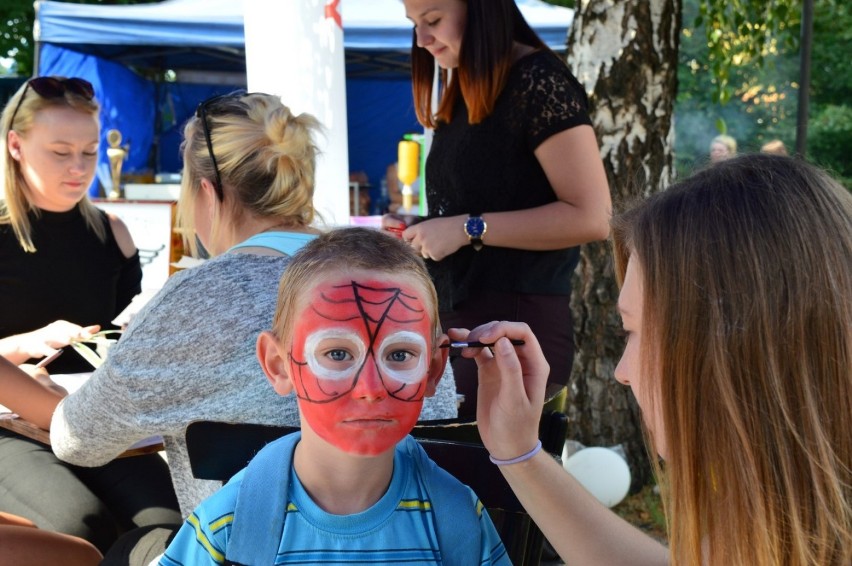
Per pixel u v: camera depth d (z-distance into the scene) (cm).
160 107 1059
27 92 278
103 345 250
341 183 336
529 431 134
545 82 244
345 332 115
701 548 116
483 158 256
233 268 164
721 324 109
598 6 379
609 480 356
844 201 112
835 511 105
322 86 325
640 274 119
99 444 174
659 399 117
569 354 264
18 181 279
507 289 254
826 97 1230
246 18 327
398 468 124
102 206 423
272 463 122
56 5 794
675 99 394
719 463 110
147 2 1300
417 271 122
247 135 181
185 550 121
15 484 229
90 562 195
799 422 106
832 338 106
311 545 118
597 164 249
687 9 1133
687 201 117
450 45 252
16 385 202
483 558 125
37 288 285
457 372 224
